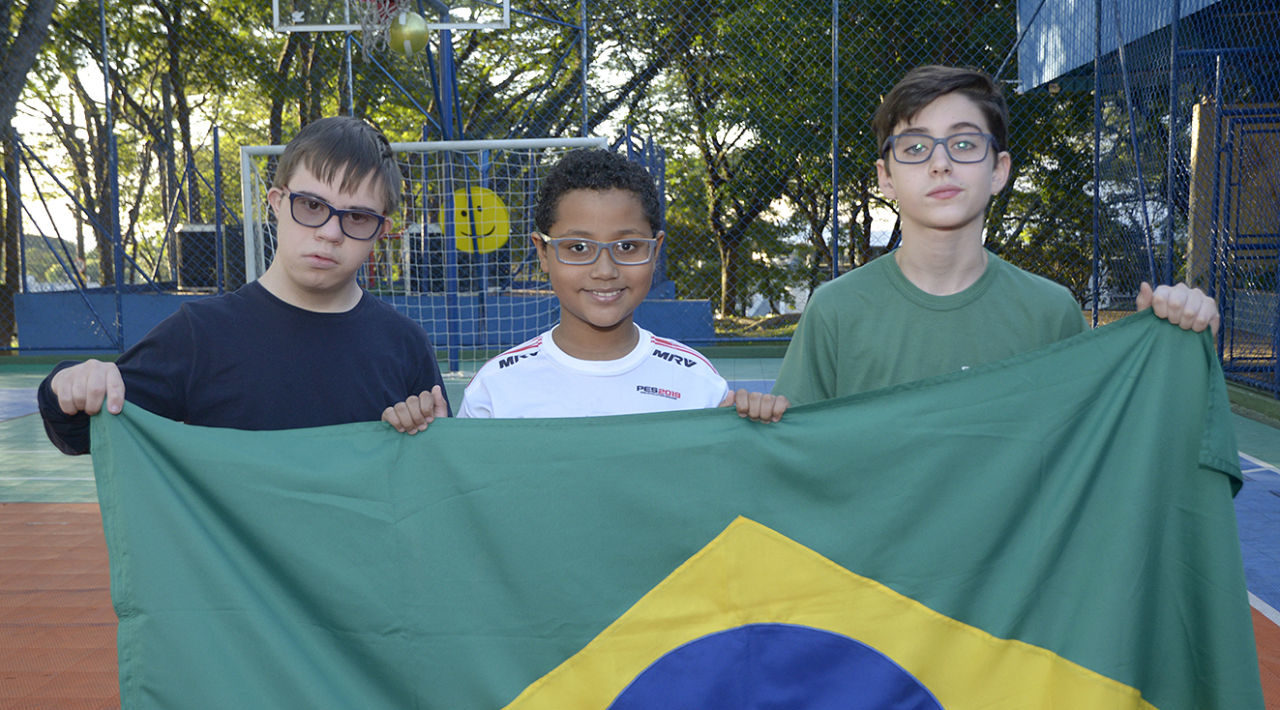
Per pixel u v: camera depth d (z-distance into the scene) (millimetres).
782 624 1782
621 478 1774
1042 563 1774
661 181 13742
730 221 20156
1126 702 1729
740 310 20953
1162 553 1802
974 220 1939
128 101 19734
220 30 18656
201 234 14422
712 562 1778
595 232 1859
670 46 16938
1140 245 9133
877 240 20172
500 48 17703
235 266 14367
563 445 1775
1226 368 8500
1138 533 1765
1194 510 1793
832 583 1783
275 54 19281
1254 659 1729
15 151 12422
